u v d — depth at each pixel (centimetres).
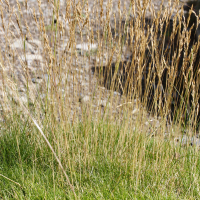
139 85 205
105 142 232
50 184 196
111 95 232
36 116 238
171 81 210
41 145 225
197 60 354
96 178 204
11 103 249
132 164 214
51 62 169
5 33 210
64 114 200
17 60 450
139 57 195
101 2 196
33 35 554
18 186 191
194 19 587
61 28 191
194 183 207
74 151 224
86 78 422
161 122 223
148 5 191
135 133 225
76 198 167
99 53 213
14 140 229
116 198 183
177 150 235
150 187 202
